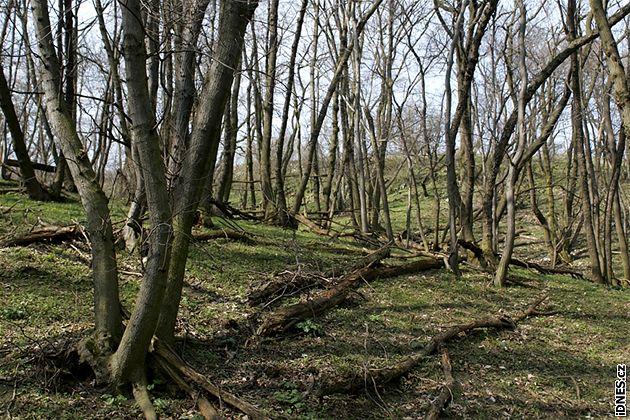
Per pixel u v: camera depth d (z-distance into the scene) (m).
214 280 8.70
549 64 10.81
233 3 5.11
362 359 6.52
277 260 10.49
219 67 5.18
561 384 6.57
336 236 14.82
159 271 4.75
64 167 13.10
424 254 12.90
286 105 16.31
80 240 8.95
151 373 5.04
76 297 6.85
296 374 5.88
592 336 8.55
